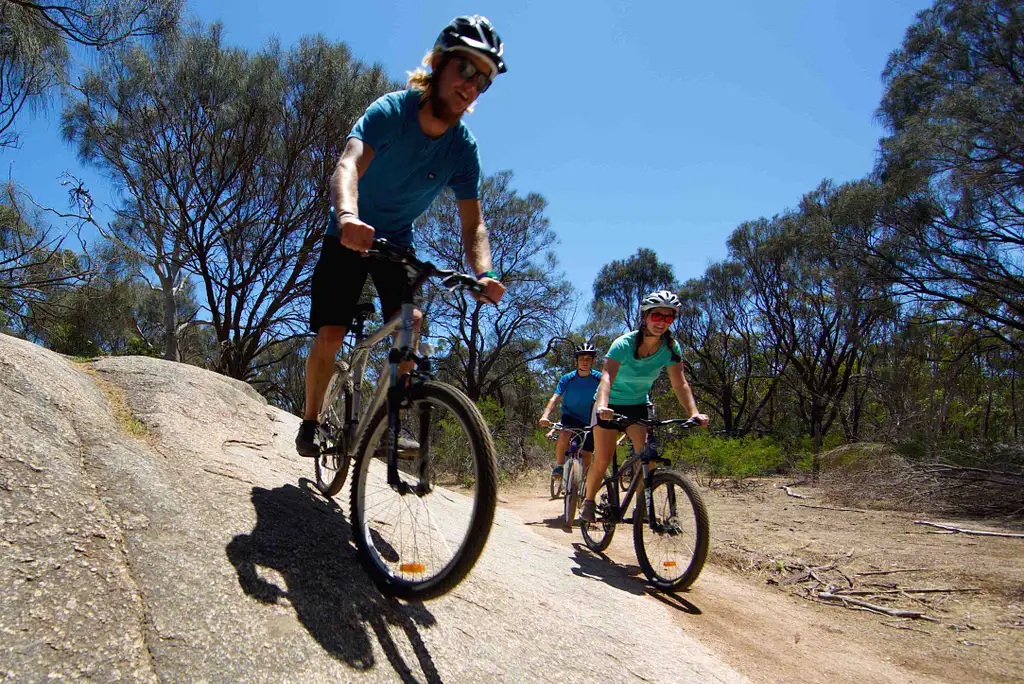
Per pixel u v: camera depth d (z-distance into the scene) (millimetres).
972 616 3869
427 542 2600
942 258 12102
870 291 13758
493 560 3271
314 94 13367
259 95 13070
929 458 9219
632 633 2953
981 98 10414
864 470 9258
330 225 2549
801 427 20922
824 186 18375
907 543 5727
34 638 1467
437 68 2426
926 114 11414
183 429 2793
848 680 2949
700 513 3859
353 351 2754
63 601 1585
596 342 18422
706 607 3805
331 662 1739
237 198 14055
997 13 10703
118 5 6918
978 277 11609
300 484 2854
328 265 2516
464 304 16812
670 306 4238
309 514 2484
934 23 11383
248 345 15000
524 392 18797
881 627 3725
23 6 6484
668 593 3986
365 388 2709
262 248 14164
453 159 2631
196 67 12453
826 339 19891
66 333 9914
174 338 14031
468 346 17391
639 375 4570
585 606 3119
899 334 14562
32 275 8938
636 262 30500
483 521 1904
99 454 2191
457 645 2123
